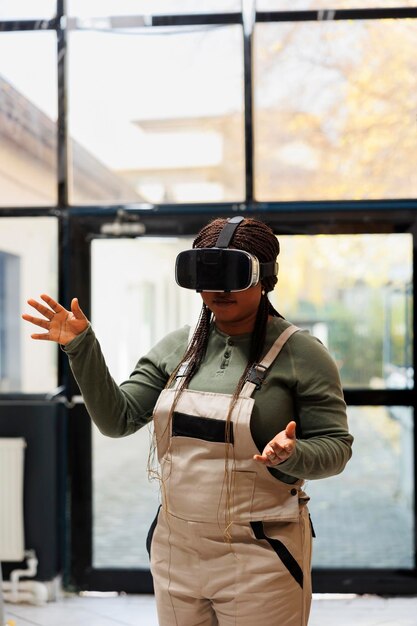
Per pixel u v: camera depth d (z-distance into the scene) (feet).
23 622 10.91
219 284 4.92
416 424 11.82
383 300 13.00
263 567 4.90
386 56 11.82
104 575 12.12
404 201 11.87
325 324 13.56
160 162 12.19
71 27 12.23
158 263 13.65
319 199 11.99
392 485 14.75
